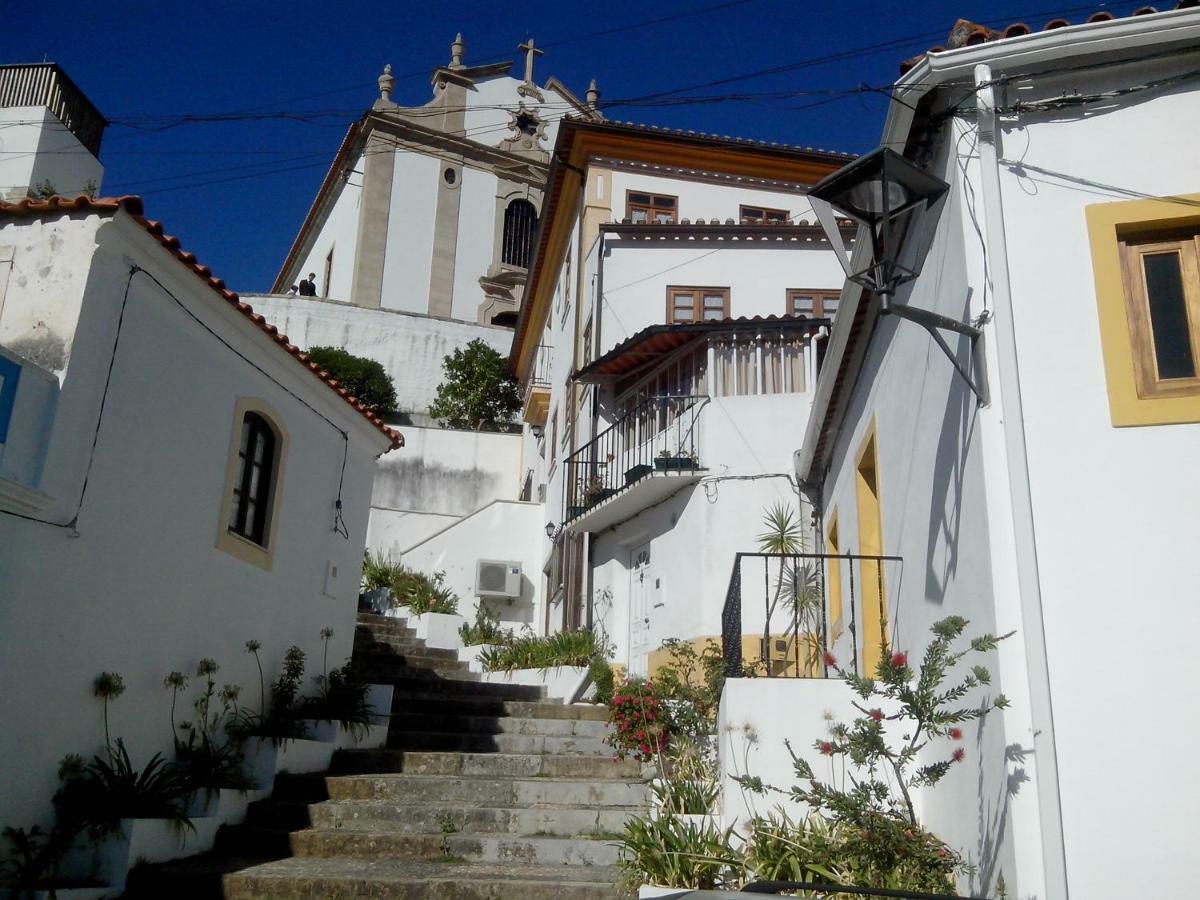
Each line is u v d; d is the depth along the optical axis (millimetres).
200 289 8625
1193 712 5012
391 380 31047
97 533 7496
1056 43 5918
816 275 18484
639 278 18250
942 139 6438
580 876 7461
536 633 19922
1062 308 5711
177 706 8461
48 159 16625
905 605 7445
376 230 35719
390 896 7141
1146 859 4844
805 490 13562
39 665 6922
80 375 7352
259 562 9844
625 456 16047
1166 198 5789
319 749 9828
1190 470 5352
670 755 9094
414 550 20641
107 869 7195
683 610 13789
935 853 5859
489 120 39000
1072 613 5219
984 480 5547
